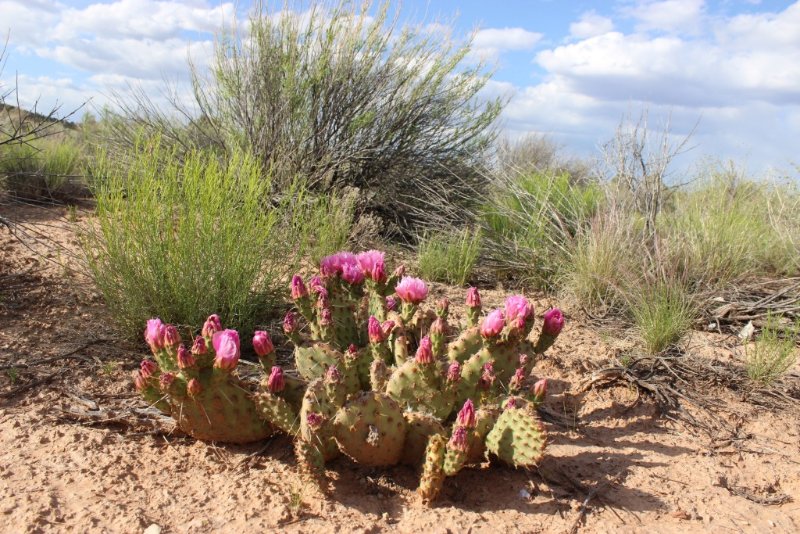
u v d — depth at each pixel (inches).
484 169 319.9
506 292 242.4
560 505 107.3
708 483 117.2
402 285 136.7
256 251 163.6
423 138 308.7
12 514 93.8
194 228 156.9
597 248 224.7
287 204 237.5
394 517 101.1
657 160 260.2
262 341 117.9
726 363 174.7
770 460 127.7
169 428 122.1
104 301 180.5
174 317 156.2
